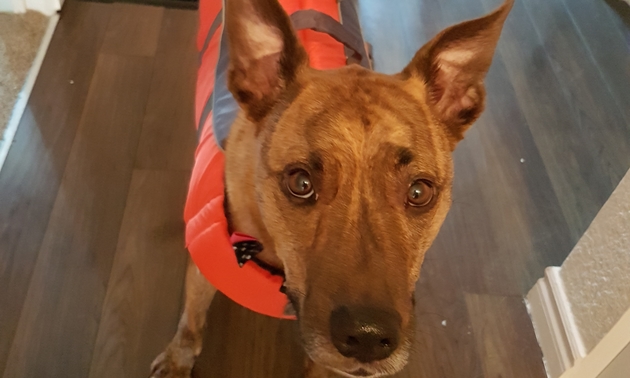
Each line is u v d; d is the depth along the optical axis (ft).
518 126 2.66
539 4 3.40
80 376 1.67
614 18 3.41
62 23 2.70
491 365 1.88
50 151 2.18
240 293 1.39
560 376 1.81
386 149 1.06
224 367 1.75
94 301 1.82
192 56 2.65
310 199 1.09
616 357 1.59
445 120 1.29
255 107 1.23
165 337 1.78
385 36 2.99
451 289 2.04
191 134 2.33
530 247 2.20
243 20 1.16
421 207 1.13
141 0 2.86
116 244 1.96
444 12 3.19
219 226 1.28
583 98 2.85
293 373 1.77
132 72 2.53
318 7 1.74
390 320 0.97
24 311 1.77
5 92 2.32
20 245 1.91
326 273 1.02
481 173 2.44
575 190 2.42
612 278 1.65
